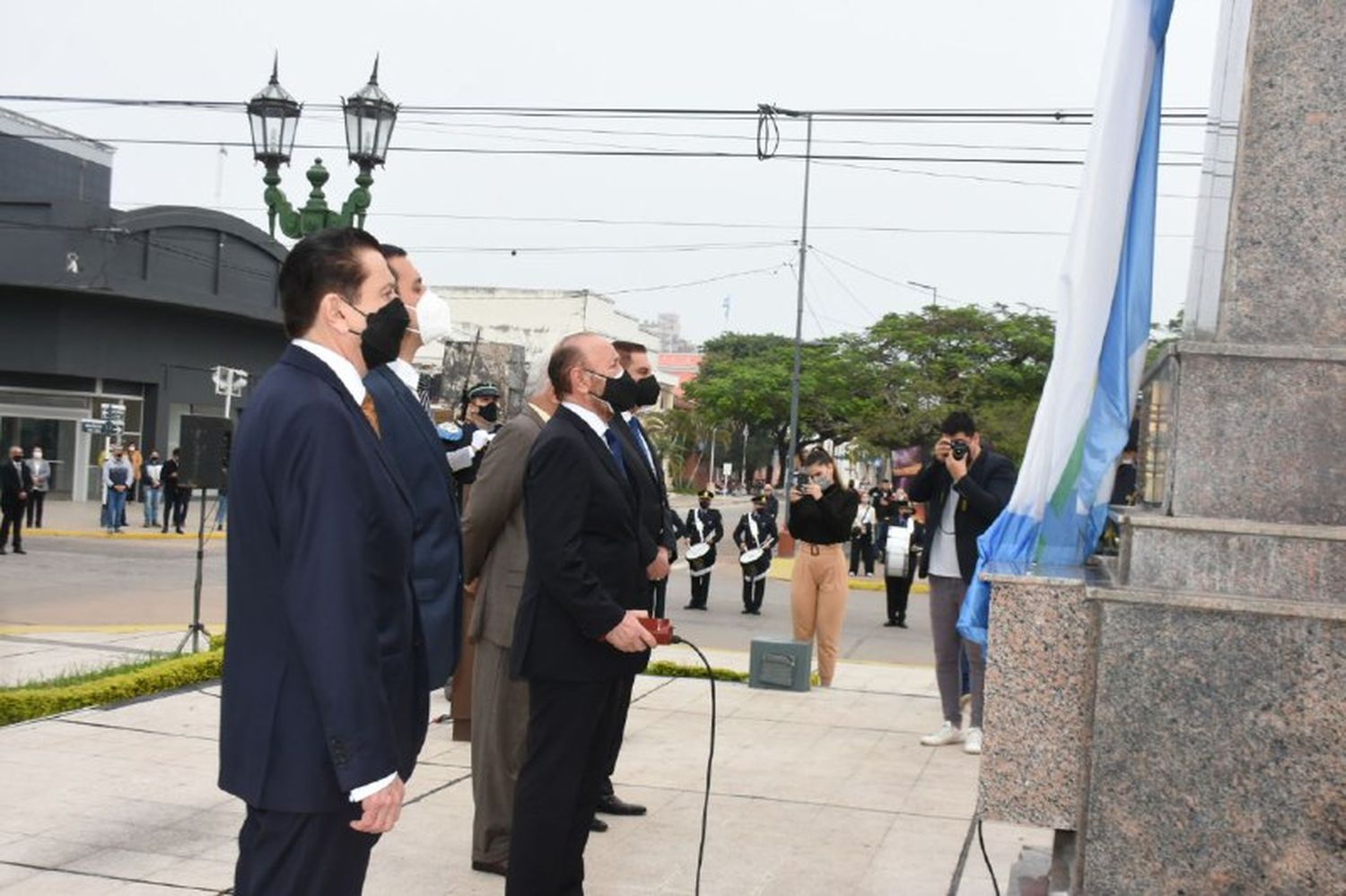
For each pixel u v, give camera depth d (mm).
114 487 27641
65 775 6324
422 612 4234
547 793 4414
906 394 43500
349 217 12016
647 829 5848
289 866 3004
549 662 4410
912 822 6047
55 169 45188
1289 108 3938
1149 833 3701
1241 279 3941
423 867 5207
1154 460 4500
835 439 47906
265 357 39719
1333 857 3590
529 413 5605
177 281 35188
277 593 3004
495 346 36156
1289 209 3922
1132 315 4762
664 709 8664
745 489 77250
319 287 3186
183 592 17609
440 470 4352
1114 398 4758
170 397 36000
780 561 28641
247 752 2992
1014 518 4898
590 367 4551
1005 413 41281
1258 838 3637
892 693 9547
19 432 33844
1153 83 4750
